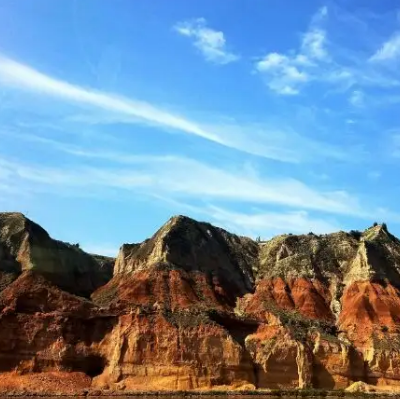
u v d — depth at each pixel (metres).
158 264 150.12
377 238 177.12
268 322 143.00
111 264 182.62
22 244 144.62
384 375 137.75
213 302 147.50
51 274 143.75
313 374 133.12
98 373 128.00
